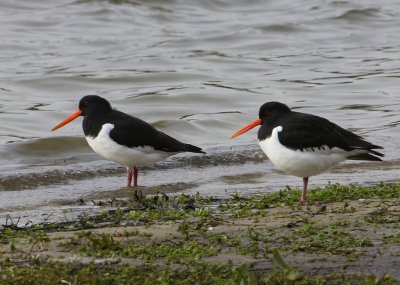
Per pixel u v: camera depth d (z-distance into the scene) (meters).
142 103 22.03
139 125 13.75
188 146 14.07
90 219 11.15
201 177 15.47
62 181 15.20
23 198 13.74
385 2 34.78
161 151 13.89
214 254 8.83
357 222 9.95
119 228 10.27
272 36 30.33
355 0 34.69
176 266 8.41
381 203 11.11
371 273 8.11
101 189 14.43
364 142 11.91
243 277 7.65
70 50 27.73
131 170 14.27
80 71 25.11
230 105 22.20
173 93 22.78
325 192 12.07
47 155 17.31
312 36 30.56
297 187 14.11
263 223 10.23
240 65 26.53
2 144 17.62
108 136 13.64
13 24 30.22
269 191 13.74
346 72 25.97
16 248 9.20
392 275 8.16
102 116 13.89
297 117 11.82
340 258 8.66
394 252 8.81
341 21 32.19
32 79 23.91
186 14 32.44
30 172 15.38
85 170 15.69
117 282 7.86
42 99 22.41
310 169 11.71
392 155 17.02
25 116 20.52
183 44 28.89
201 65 26.38
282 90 23.72
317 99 22.86
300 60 27.50
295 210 11.05
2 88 23.12
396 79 24.94
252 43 29.34
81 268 8.24
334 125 11.98
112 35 29.61
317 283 7.72
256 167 16.39
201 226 10.05
